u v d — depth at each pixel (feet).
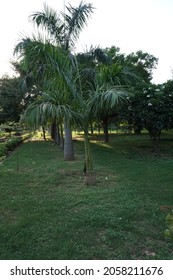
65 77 16.35
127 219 12.32
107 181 19.42
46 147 44.11
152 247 9.95
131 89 29.35
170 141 48.75
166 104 29.94
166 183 18.49
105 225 11.72
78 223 11.98
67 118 15.62
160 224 11.82
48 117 14.98
